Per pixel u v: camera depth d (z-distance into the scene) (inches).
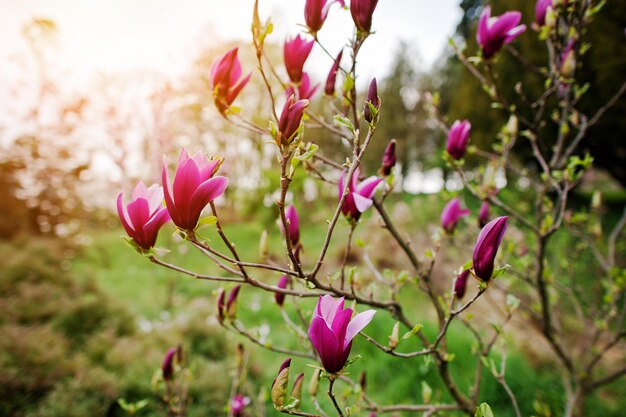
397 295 44.2
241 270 30.1
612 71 204.7
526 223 59.1
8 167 325.1
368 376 123.4
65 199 360.5
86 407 99.3
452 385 46.5
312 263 260.4
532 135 59.0
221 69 36.7
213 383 116.6
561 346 78.2
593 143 255.9
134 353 130.8
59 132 357.4
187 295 229.8
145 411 105.3
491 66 50.4
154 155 370.3
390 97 701.3
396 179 41.2
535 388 116.3
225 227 404.8
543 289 62.5
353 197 33.3
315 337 25.3
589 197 310.8
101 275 270.5
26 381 102.9
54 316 144.6
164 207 27.4
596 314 86.7
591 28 205.5
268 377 120.7
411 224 249.6
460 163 47.8
